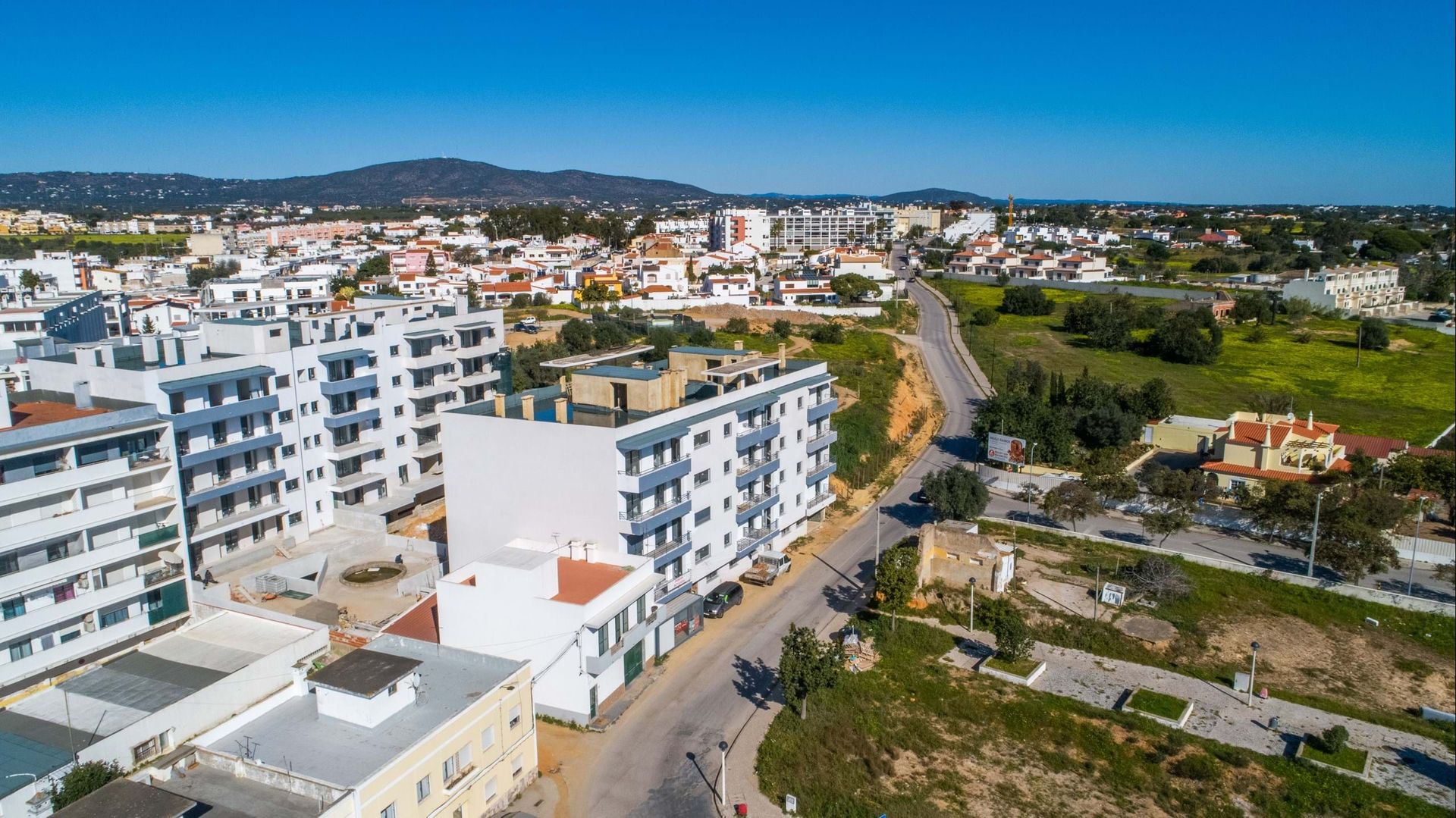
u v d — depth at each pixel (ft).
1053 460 331.16
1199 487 277.85
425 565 234.99
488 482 203.92
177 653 177.06
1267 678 193.88
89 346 229.25
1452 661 200.64
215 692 162.40
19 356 252.42
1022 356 518.78
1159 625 212.43
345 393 257.96
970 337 561.43
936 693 183.32
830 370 426.51
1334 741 164.35
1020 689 185.88
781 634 207.10
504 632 170.30
